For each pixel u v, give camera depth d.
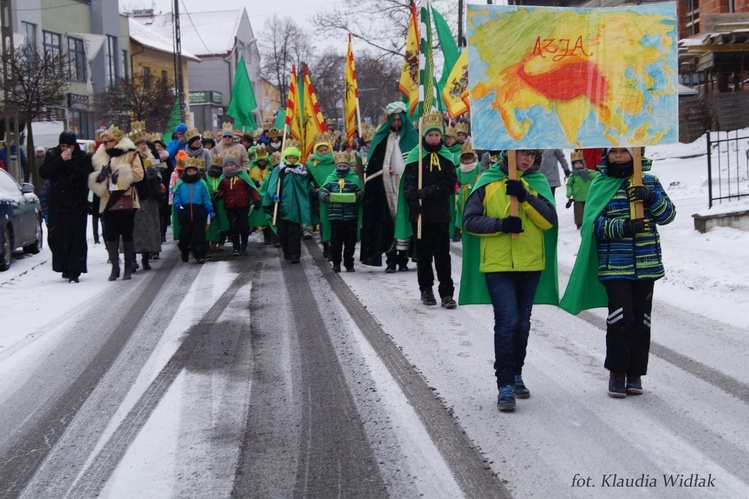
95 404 6.66
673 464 5.07
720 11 25.45
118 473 5.25
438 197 9.71
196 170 14.69
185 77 62.53
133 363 7.85
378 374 7.16
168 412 6.37
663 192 6.35
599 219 6.30
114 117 38.34
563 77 6.26
